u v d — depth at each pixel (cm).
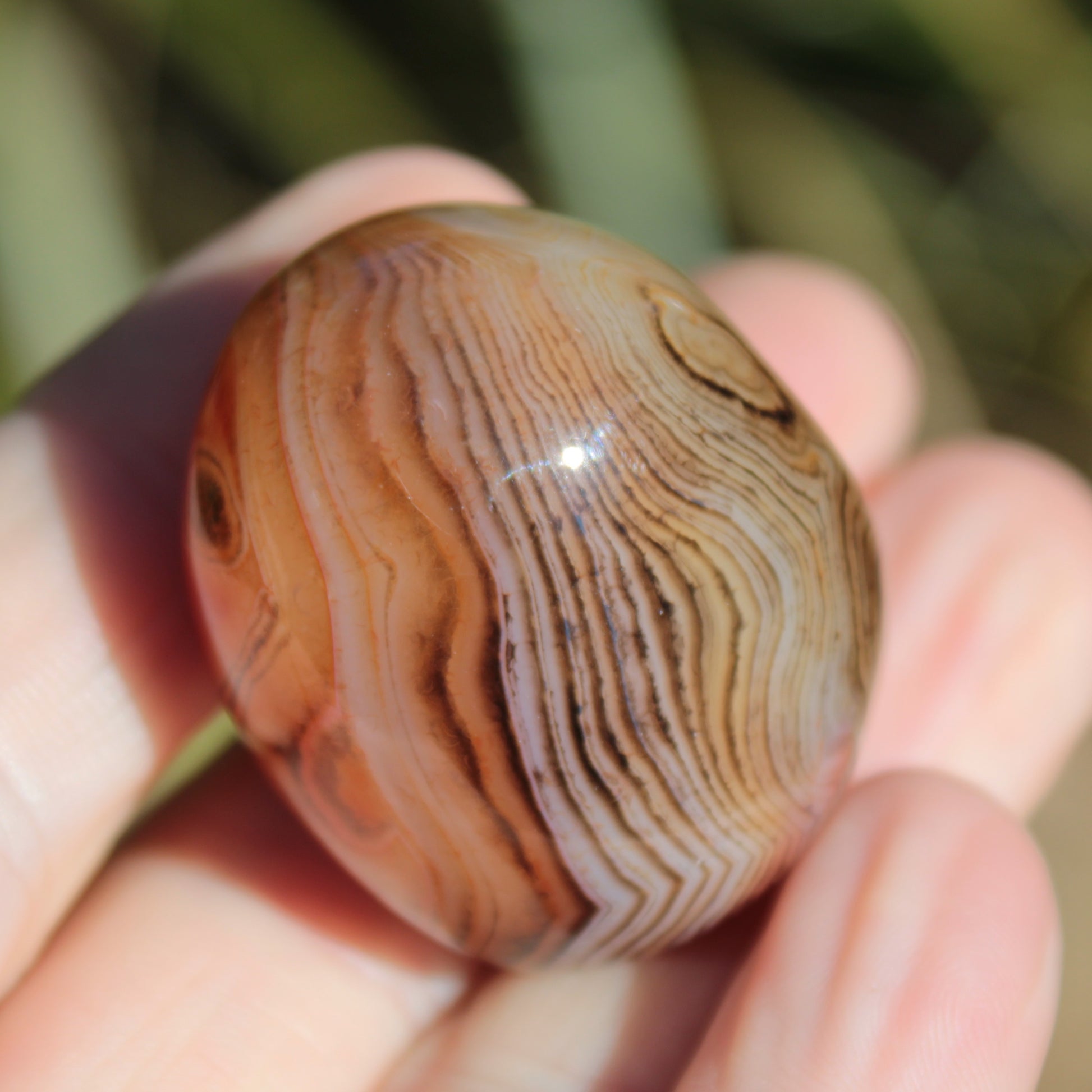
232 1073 16
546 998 16
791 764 15
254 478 14
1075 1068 20
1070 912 21
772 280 20
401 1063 16
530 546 14
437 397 14
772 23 26
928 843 16
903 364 20
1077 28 25
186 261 18
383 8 27
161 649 16
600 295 14
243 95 26
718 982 16
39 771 16
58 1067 15
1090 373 25
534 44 23
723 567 14
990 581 18
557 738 14
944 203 26
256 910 16
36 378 19
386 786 14
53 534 16
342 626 14
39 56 22
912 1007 15
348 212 18
